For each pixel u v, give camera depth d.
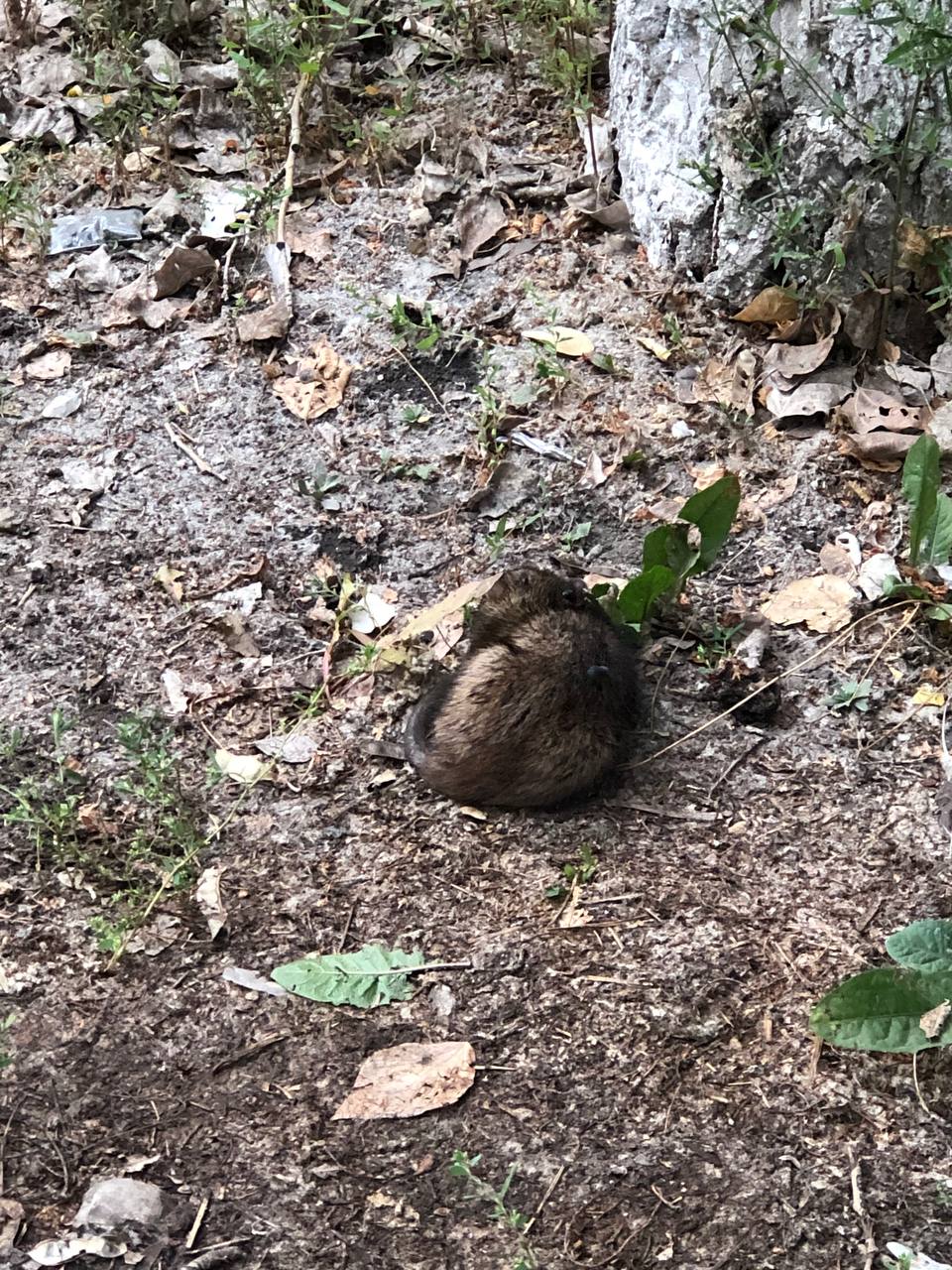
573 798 1.72
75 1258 1.46
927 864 1.67
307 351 2.10
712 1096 1.54
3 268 2.21
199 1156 1.51
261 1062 1.56
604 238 2.22
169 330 2.14
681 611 1.86
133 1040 1.57
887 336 2.05
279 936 1.63
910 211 2.01
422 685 1.80
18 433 2.04
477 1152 1.51
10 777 1.73
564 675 1.70
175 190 2.30
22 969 1.60
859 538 1.92
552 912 1.64
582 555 1.92
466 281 2.18
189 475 1.99
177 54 2.49
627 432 2.01
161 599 1.88
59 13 2.54
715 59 2.04
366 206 2.27
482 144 2.30
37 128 2.39
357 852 1.68
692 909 1.64
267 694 1.80
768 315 2.08
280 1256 1.46
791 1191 1.49
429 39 2.48
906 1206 1.48
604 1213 1.48
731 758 1.75
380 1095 1.54
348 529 1.94
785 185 2.04
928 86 1.92
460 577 1.90
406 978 1.60
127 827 1.70
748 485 1.97
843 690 1.79
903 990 1.54
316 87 2.39
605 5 2.47
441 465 2.00
